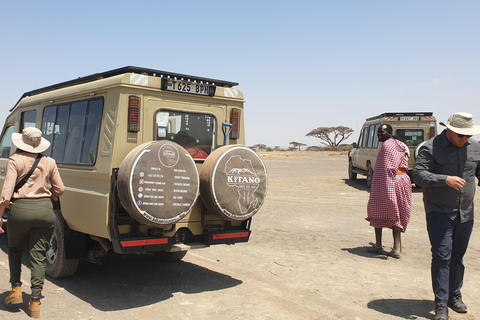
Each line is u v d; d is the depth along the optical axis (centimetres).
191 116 609
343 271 676
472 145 481
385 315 499
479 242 887
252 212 571
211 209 559
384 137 771
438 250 476
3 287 571
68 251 589
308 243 866
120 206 529
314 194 1647
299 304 530
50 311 491
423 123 1731
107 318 474
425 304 537
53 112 694
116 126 539
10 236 488
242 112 663
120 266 689
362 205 1377
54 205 639
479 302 545
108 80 564
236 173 557
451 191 471
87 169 577
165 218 502
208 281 617
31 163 483
